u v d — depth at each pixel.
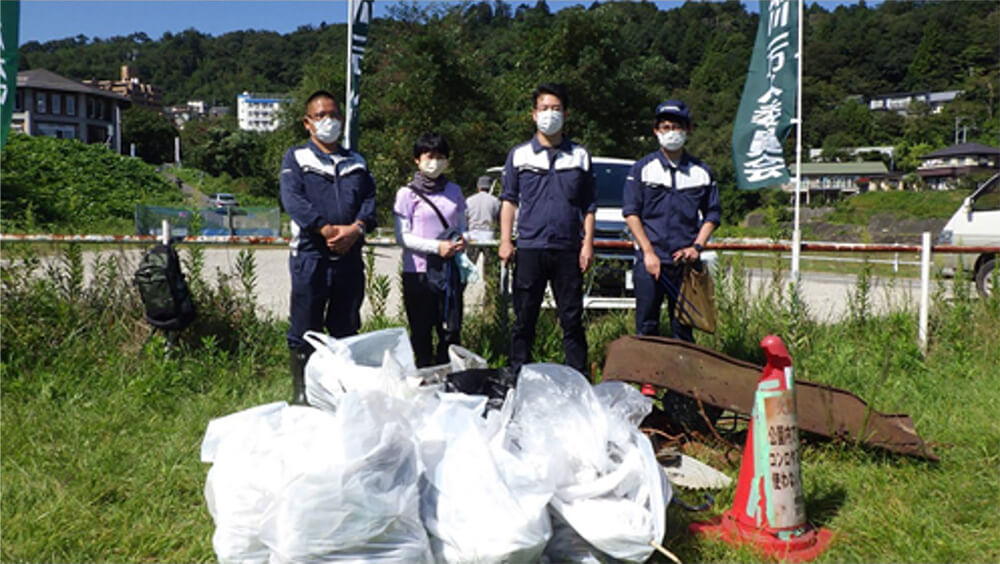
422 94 24.25
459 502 2.66
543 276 4.74
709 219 4.88
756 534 3.09
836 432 4.05
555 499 2.81
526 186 4.71
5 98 5.54
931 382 5.43
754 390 3.97
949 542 3.14
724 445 4.17
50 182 28.23
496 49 26.91
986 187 11.02
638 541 2.75
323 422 2.82
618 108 24.39
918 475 3.80
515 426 3.03
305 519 2.53
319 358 3.55
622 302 6.89
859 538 3.18
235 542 2.71
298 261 4.53
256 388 5.22
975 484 3.68
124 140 89.38
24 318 5.43
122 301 5.91
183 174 65.50
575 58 24.42
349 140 6.28
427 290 4.79
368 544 2.55
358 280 4.67
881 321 6.62
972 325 6.41
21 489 3.52
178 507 3.47
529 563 2.67
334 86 33.91
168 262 5.43
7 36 5.53
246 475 2.79
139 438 4.24
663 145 4.85
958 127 92.94
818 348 5.99
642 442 3.04
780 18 6.34
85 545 3.09
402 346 3.82
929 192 53.50
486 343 5.73
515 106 24.78
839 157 95.56
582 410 3.04
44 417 4.44
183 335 5.77
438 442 2.81
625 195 4.93
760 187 6.52
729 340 5.95
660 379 3.97
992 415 4.68
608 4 25.05
